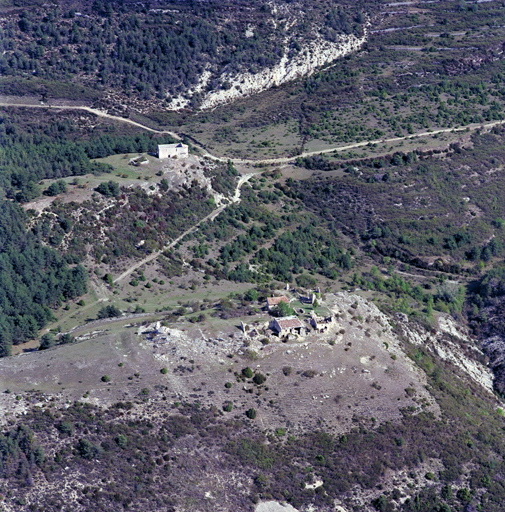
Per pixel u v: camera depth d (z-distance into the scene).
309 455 161.88
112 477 147.50
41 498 141.50
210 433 159.00
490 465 172.75
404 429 172.00
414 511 158.75
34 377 165.00
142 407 160.25
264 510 150.88
